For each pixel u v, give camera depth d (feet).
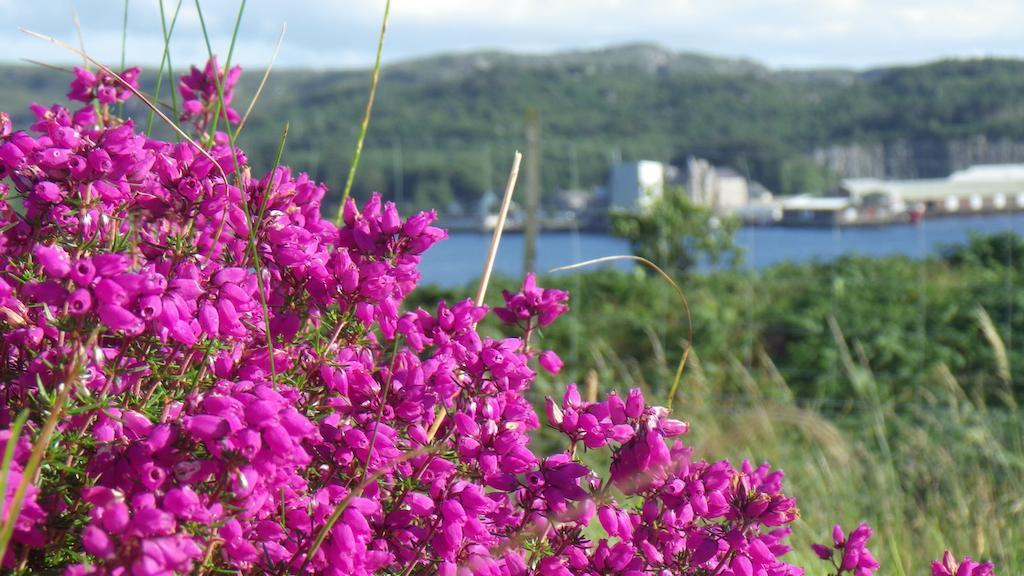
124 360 4.86
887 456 16.35
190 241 5.08
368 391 5.41
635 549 5.62
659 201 47.67
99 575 3.91
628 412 5.26
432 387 5.44
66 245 4.97
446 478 5.32
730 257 46.70
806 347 30.14
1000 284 36.58
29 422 4.49
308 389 5.54
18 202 5.27
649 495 5.49
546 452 20.20
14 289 5.05
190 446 4.20
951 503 15.47
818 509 14.49
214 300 4.75
